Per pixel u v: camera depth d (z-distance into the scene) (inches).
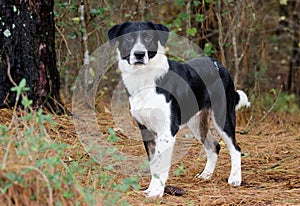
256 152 328.5
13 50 315.3
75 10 412.8
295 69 516.1
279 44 550.0
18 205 168.2
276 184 260.8
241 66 437.7
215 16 432.8
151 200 221.9
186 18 394.0
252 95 432.1
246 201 226.2
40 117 185.3
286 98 484.7
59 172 194.1
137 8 405.4
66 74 447.5
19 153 174.2
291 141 361.1
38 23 319.3
